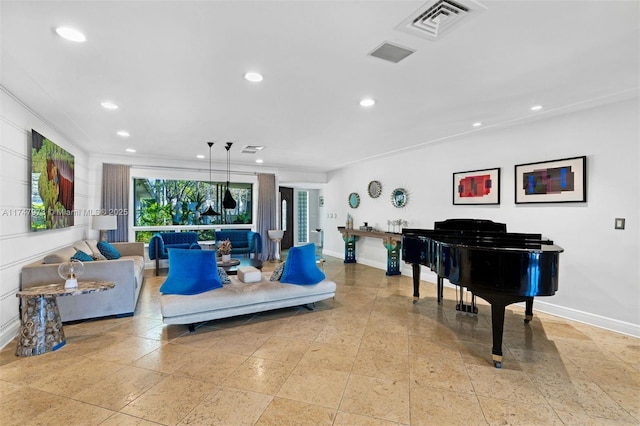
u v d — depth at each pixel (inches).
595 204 130.8
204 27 71.2
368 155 239.9
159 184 263.1
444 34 74.9
